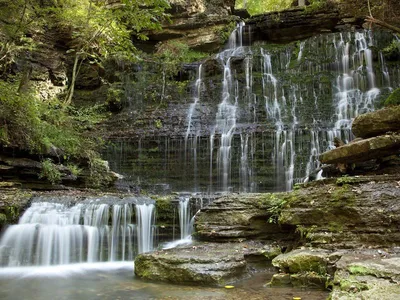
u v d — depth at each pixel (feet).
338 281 14.16
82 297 17.26
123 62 59.26
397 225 18.54
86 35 51.11
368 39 55.11
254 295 16.30
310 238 20.58
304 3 71.15
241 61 56.90
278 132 43.62
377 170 27.09
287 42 63.52
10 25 41.01
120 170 48.08
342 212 20.39
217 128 49.44
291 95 52.54
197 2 68.28
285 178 42.29
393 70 52.01
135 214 28.73
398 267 14.57
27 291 18.60
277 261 18.74
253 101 53.52
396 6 41.06
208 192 43.88
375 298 11.79
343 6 57.00
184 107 54.13
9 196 28.60
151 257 21.11
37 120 35.73
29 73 42.47
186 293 17.15
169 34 66.95
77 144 40.68
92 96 57.11
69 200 29.14
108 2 59.16
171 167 46.70
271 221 24.54
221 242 25.09
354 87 52.42
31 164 34.27
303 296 15.69
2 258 25.44
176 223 29.76
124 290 18.26
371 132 26.03
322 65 55.21
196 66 59.21
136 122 52.70
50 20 50.14
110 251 27.48
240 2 99.19
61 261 26.22
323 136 42.11
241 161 44.06
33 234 25.98
